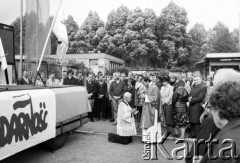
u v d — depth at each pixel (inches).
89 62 1127.6
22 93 178.1
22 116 171.9
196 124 260.5
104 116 395.2
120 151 231.9
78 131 307.6
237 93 56.0
